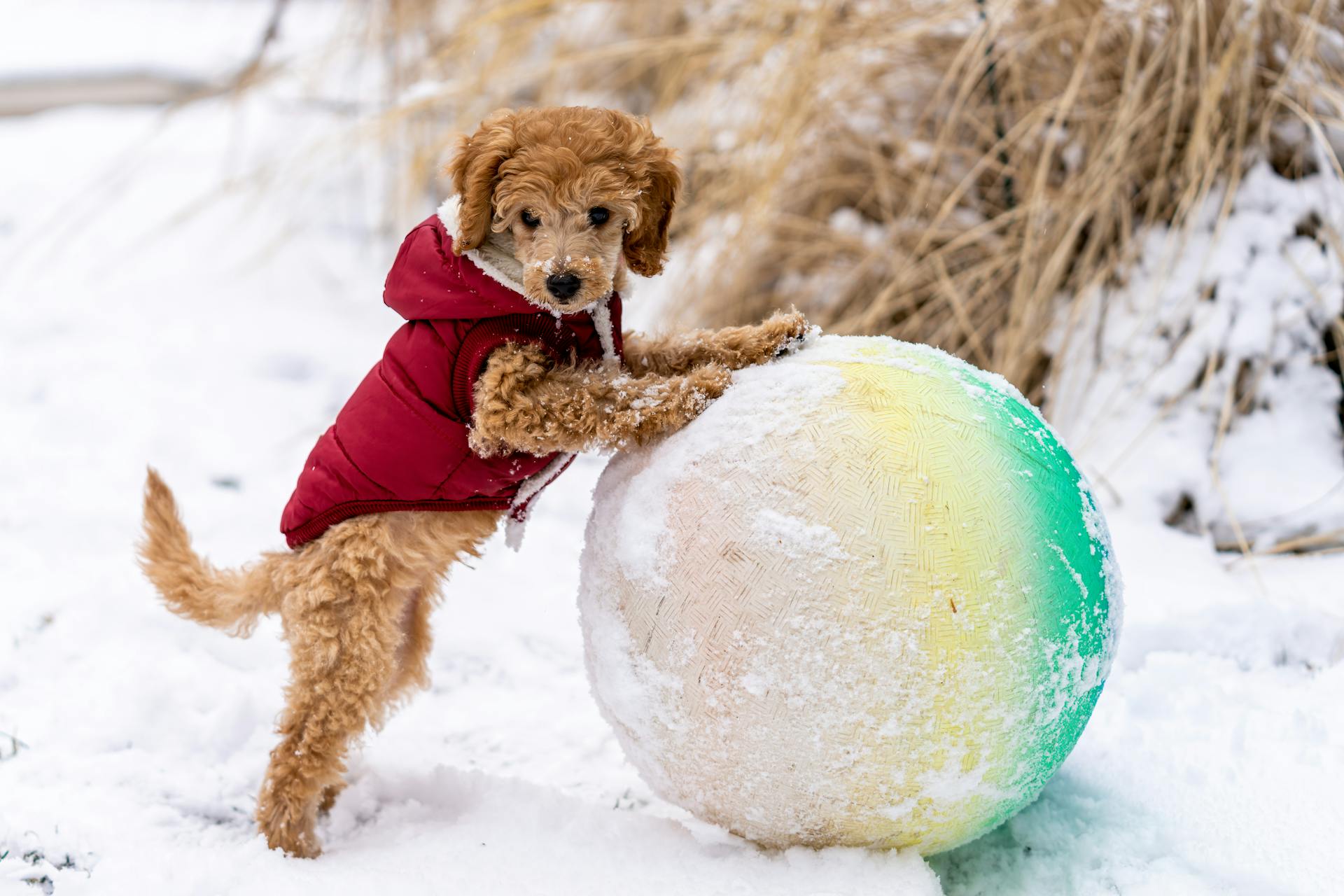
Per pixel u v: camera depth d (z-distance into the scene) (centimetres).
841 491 261
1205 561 450
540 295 276
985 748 261
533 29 689
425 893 278
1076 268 541
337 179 816
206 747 362
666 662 269
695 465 275
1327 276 492
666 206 299
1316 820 303
